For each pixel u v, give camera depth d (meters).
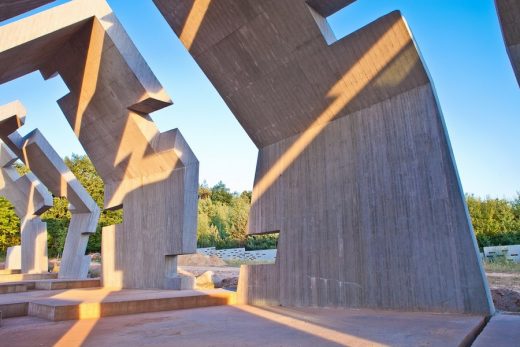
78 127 12.29
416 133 6.16
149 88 9.89
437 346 3.64
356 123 6.89
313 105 7.32
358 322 5.14
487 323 4.92
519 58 5.11
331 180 7.11
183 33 8.01
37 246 18.27
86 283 12.69
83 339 4.59
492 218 23.45
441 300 5.66
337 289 6.78
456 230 5.64
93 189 34.59
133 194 11.67
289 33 6.86
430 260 5.82
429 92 6.09
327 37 6.67
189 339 4.41
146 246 10.98
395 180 6.31
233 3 7.06
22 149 15.38
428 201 5.93
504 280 11.26
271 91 7.61
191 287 10.24
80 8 9.49
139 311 7.26
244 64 7.61
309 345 3.85
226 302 8.40
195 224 10.16
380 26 6.07
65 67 11.37
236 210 39.59
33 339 4.70
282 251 7.70
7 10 5.13
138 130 10.56
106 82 10.53
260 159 8.40
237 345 3.99
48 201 17.72
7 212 29.53
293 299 7.38
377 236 6.40
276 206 7.91
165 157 10.48
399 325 4.79
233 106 8.30
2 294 10.52
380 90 6.55
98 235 32.03
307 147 7.55
